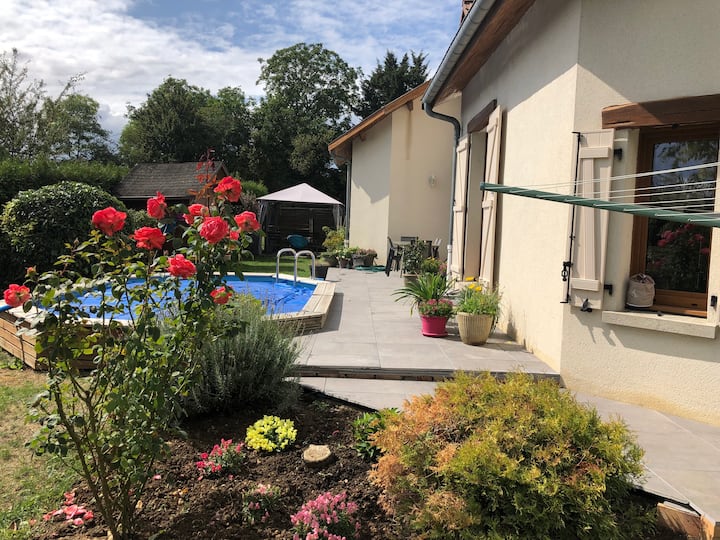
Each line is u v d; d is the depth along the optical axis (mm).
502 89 6641
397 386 4590
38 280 2102
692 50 3889
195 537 2355
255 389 3822
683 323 3936
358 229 15578
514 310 6004
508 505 2164
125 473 2301
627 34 4164
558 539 2160
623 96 4203
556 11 4875
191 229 2402
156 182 22562
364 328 6633
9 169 13586
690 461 3246
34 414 2219
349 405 4156
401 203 13320
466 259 8305
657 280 4418
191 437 3336
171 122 33438
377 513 2590
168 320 2600
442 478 2340
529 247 5500
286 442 3193
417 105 13062
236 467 2906
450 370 4801
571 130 4512
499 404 2545
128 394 2209
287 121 35250
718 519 2525
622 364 4324
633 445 2477
